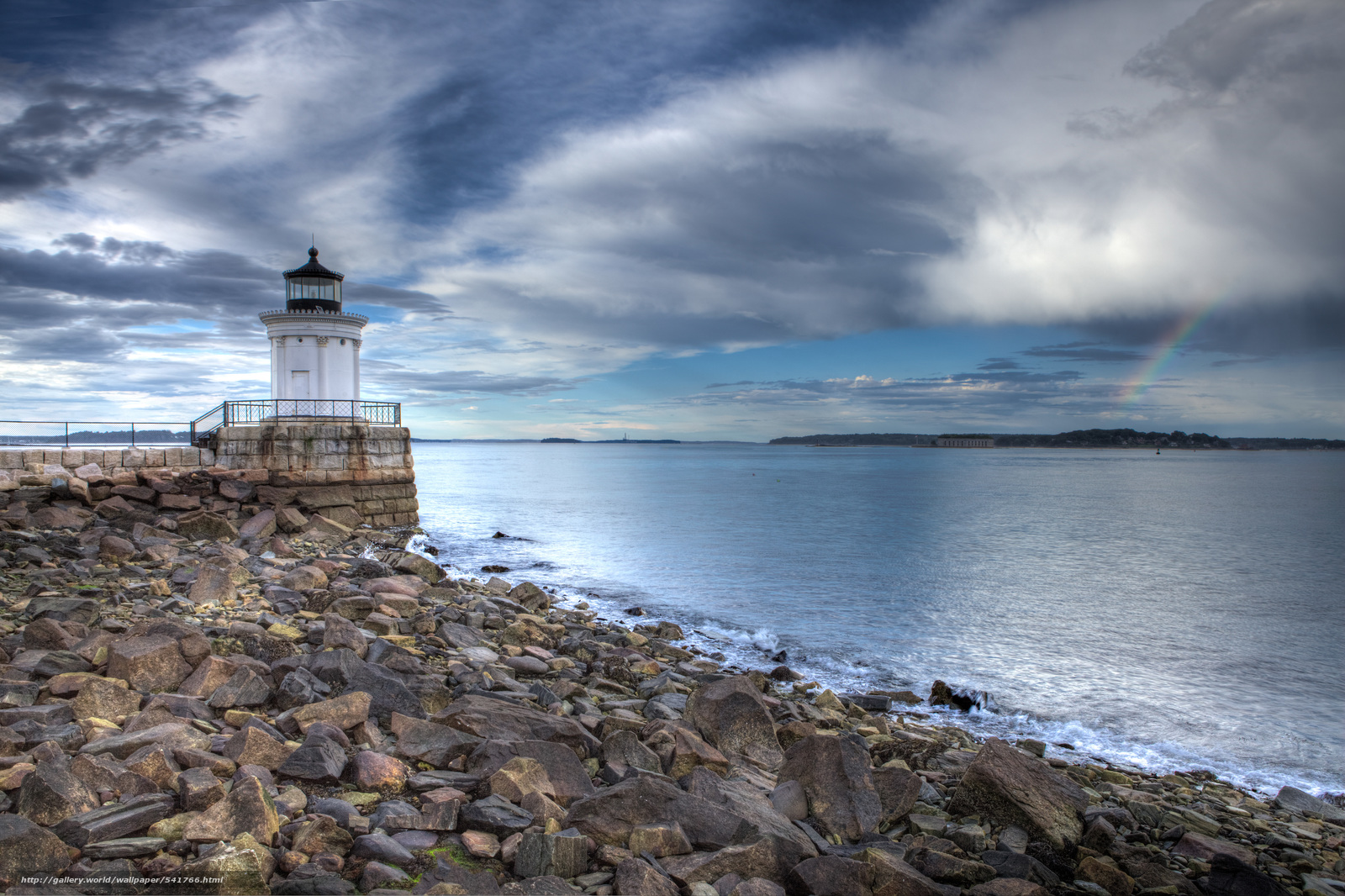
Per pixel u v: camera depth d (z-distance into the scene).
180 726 6.89
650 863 5.70
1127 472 133.38
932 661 17.39
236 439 28.58
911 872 5.88
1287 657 18.17
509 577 26.89
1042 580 27.98
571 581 26.75
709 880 5.65
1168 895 6.64
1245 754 12.55
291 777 6.45
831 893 5.64
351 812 5.87
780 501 64.25
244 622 11.51
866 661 17.25
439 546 34.31
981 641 19.27
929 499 67.06
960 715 13.96
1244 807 10.11
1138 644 19.23
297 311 31.38
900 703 14.48
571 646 14.49
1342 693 15.58
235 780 5.96
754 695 9.38
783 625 20.69
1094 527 45.38
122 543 18.08
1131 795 9.54
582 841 5.61
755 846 5.88
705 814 6.32
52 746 6.30
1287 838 8.82
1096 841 7.35
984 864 6.44
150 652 8.63
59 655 9.00
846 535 40.41
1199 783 11.11
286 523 25.56
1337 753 12.62
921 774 9.09
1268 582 27.84
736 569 29.56
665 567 29.98
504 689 10.34
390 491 31.64
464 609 16.72
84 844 5.00
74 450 25.28
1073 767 10.77
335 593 14.33
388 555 21.70
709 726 9.18
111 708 7.61
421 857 5.43
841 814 7.12
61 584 14.34
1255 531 43.56
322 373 31.72
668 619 21.03
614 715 9.34
